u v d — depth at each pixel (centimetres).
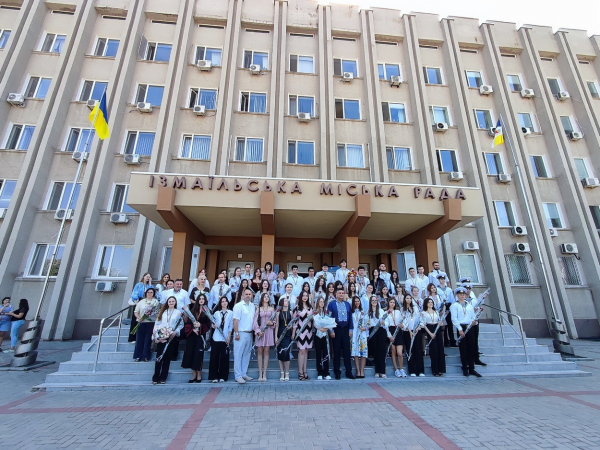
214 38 1653
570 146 1644
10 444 367
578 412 471
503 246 1460
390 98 1661
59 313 1182
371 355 706
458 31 1802
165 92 1464
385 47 1756
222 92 1507
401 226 1095
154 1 1644
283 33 1658
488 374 689
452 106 1673
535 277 1430
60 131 1409
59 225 1302
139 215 1328
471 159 1528
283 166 1462
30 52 1498
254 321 637
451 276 1373
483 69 1772
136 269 1255
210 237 1220
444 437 385
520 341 840
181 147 1454
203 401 517
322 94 1571
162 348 614
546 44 1817
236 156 1470
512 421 435
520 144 1606
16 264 1220
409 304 703
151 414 461
